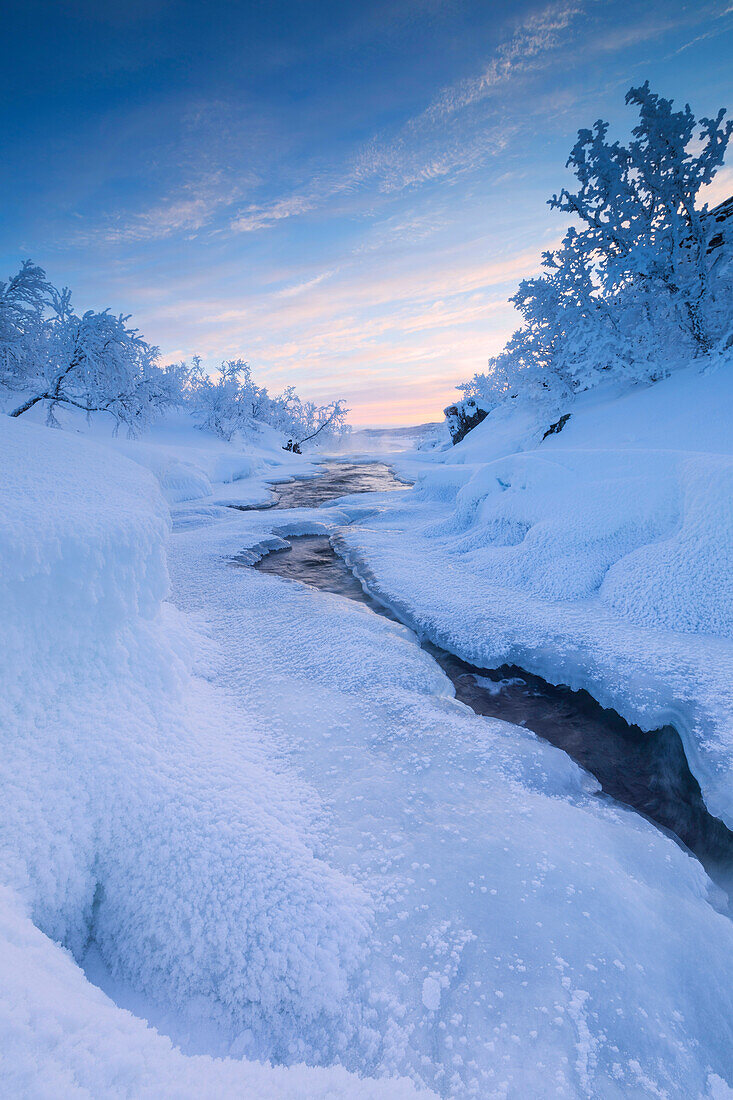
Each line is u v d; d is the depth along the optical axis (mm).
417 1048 1512
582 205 10562
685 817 2766
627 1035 1539
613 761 3252
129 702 2664
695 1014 1633
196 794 2299
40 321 15789
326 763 2857
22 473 2998
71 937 1854
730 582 4391
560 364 12352
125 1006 1685
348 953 1756
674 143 9383
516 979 1686
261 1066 1350
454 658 4641
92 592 2553
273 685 3799
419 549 7770
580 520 5957
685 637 4223
